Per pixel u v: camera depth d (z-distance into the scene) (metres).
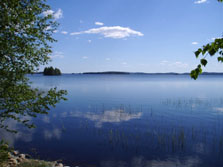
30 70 5.79
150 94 56.72
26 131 17.75
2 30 5.10
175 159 12.17
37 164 9.77
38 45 6.12
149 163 11.71
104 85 99.94
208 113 28.30
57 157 12.30
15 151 12.29
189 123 22.11
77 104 37.81
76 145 14.64
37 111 5.78
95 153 13.20
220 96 50.41
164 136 16.95
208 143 15.16
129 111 29.92
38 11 6.08
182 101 41.22
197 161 12.02
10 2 5.02
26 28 5.49
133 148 14.12
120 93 60.12
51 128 19.28
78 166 11.12
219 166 11.12
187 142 15.44
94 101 42.19
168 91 66.69
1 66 5.38
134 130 19.03
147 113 28.27
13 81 5.64
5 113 5.65
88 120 23.47
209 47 2.70
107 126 20.58
